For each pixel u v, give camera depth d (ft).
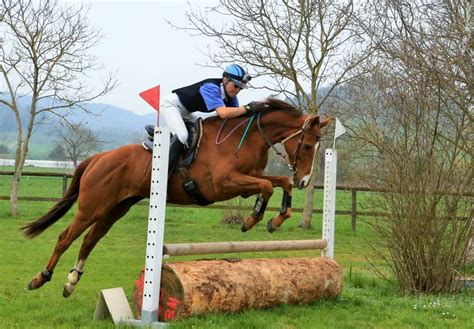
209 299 17.44
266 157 19.48
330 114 49.60
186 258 34.81
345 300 22.13
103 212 19.70
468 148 23.94
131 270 29.99
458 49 24.63
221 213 61.93
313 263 21.43
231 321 17.12
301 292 20.35
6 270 28.43
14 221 52.08
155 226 17.25
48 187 105.40
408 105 24.32
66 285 20.81
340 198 77.82
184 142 18.67
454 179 24.04
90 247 21.01
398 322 18.83
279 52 54.29
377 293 24.70
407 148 24.57
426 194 24.25
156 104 17.62
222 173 18.17
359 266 34.04
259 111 18.72
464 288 24.81
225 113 18.43
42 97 56.85
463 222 24.38
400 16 30.01
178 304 17.10
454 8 28.50
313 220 64.49
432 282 24.45
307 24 53.11
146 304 17.15
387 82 25.91
